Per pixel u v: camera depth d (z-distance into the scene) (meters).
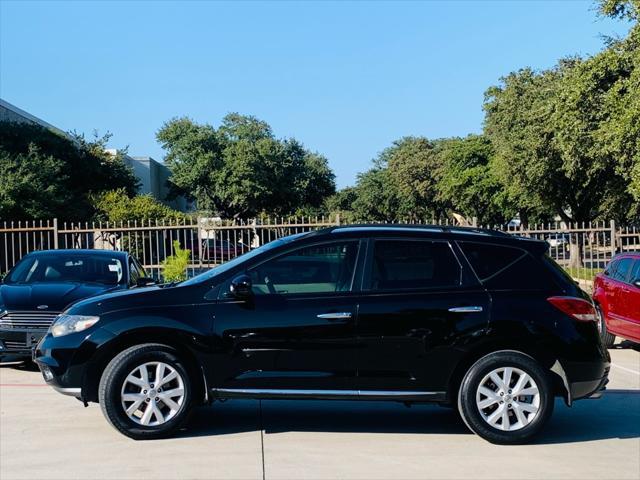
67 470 4.94
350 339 5.64
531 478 4.88
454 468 5.07
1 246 25.33
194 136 48.44
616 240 16.05
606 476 4.94
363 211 68.19
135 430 5.61
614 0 16.06
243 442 5.68
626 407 7.19
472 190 41.59
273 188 48.31
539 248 6.03
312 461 5.20
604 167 21.14
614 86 16.38
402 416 6.67
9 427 6.10
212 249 21.44
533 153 26.20
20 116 40.03
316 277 5.87
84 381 5.71
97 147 40.53
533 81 28.55
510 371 5.68
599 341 5.88
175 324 5.63
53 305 8.70
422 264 5.90
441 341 5.66
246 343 5.64
